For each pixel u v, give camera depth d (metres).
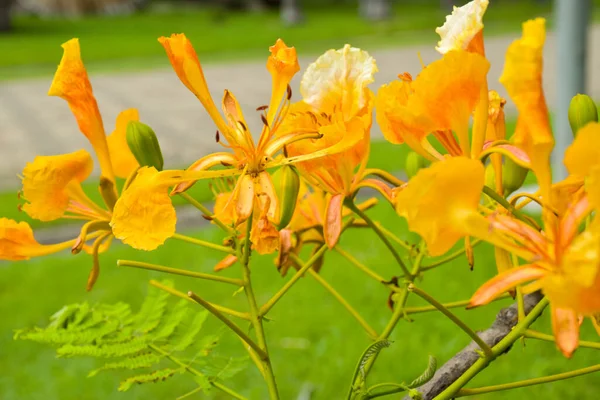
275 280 1.95
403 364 1.50
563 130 2.06
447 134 0.51
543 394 1.39
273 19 12.55
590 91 4.35
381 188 0.54
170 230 0.51
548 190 0.48
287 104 0.55
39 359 1.66
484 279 1.80
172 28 11.39
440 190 0.46
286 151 0.55
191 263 2.10
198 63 0.54
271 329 1.69
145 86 6.04
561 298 0.44
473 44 0.50
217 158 0.55
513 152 0.49
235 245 0.56
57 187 0.56
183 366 0.61
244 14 13.84
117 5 14.57
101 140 0.57
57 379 1.56
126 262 0.53
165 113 4.67
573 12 2.03
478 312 1.68
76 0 13.91
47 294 1.95
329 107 0.56
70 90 0.56
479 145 0.51
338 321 1.71
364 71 0.55
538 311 0.51
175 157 3.44
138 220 0.51
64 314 0.62
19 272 2.13
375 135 3.50
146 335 0.62
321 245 0.61
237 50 8.66
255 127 3.75
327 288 0.62
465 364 0.55
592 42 7.05
